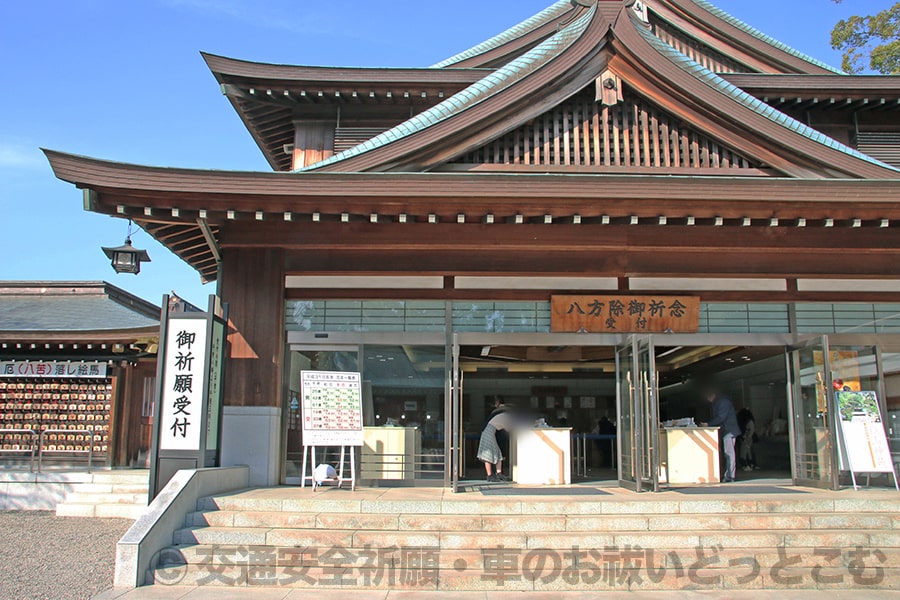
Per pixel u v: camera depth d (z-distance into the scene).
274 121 14.12
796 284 10.45
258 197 8.82
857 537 7.30
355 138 13.47
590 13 9.98
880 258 10.39
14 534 9.87
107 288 18.41
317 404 9.35
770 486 10.27
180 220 9.24
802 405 10.28
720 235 10.08
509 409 11.77
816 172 9.73
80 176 8.35
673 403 23.16
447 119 9.58
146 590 6.57
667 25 14.66
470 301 10.34
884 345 10.46
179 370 8.75
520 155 10.16
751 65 14.44
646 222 9.38
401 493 8.88
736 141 9.95
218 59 12.30
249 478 9.61
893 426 10.27
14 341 14.97
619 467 10.34
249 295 10.02
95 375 15.52
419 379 10.21
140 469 15.46
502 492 9.20
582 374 19.58
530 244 9.96
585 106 10.31
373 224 9.97
